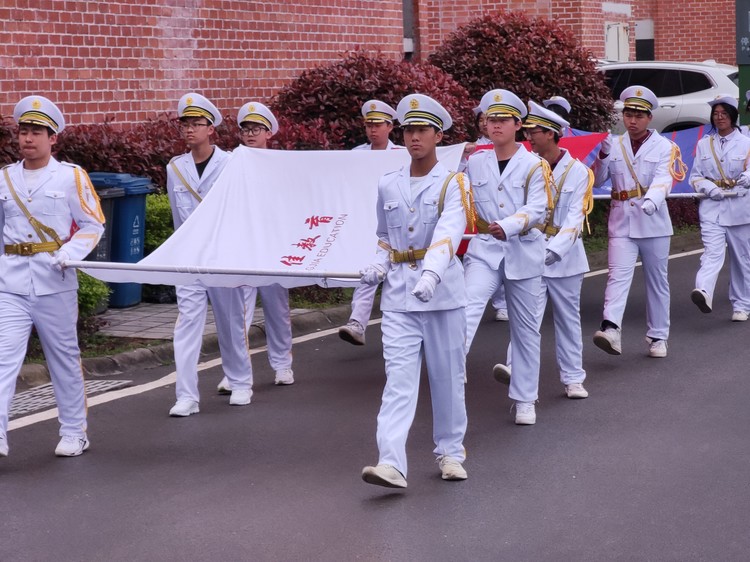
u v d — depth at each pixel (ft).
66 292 23.54
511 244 25.43
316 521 19.90
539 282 25.70
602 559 18.04
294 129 41.98
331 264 26.50
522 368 25.84
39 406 27.78
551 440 24.56
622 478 21.89
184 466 23.11
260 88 50.08
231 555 18.47
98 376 31.07
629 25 75.41
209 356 33.55
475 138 48.70
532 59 53.21
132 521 20.06
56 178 23.30
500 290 37.63
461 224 20.65
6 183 23.25
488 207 25.49
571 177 27.48
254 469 22.88
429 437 25.03
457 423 21.84
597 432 25.08
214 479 22.26
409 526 19.58
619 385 29.35
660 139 32.17
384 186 21.24
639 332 36.19
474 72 53.83
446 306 21.04
